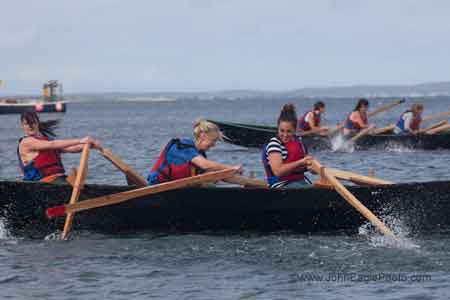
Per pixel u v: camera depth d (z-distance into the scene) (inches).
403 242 1072.2
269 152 1179.9
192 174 1155.3
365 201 1138.7
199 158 1143.6
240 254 1025.5
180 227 1160.8
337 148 2684.5
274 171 1171.3
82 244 1095.6
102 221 1155.3
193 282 888.9
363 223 1152.2
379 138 2662.4
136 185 1238.9
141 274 927.0
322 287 861.8
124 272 936.9
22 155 1218.6
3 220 1155.3
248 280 895.7
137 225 1159.0
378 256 1005.2
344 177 1248.8
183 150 1149.1
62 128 6082.7
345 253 1025.5
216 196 1138.0
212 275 920.3
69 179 1192.2
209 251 1044.5
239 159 2561.5
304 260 988.6
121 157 2721.5
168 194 1142.3
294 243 1091.9
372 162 2306.8
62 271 943.0
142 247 1072.2
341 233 1154.7
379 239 1115.9
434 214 1138.7
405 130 2672.2
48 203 1149.7
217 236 1149.1
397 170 2094.0
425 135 2652.6
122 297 831.1
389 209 1141.1
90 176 2021.4
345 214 1146.7
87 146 1198.9
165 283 885.8
